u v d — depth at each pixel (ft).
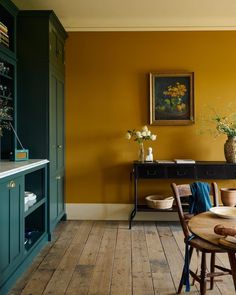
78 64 14.61
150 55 14.49
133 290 8.10
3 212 7.62
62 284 8.41
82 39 14.57
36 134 11.75
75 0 12.48
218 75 14.40
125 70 14.57
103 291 8.05
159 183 14.56
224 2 12.71
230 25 14.33
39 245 10.72
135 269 9.34
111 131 14.62
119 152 14.62
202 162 13.46
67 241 11.76
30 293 7.94
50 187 11.99
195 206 8.46
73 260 10.00
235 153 13.16
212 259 8.09
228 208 6.87
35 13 11.50
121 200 14.66
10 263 8.10
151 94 14.37
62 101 14.10
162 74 14.34
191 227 5.80
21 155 10.91
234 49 14.35
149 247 11.15
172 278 8.75
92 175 14.67
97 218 14.71
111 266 9.55
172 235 12.47
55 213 12.92
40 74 11.71
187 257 7.68
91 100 14.62
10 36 11.02
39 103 11.75
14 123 11.02
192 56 14.42
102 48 14.57
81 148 14.67
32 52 11.69
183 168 13.12
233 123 13.85
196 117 14.47
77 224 13.98
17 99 11.75
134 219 14.58
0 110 10.20
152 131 14.57
